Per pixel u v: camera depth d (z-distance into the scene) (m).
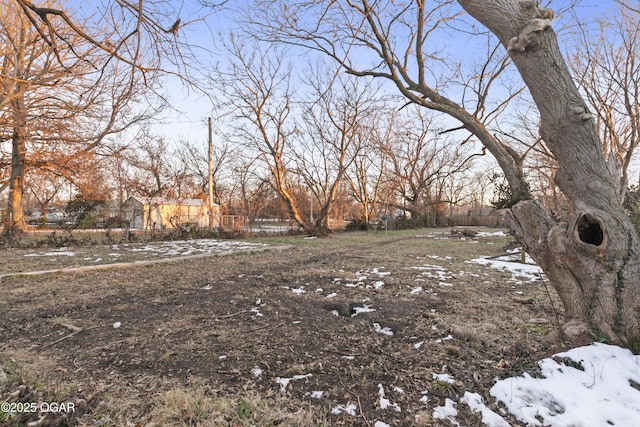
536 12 2.65
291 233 18.98
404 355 2.99
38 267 7.60
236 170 23.83
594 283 2.68
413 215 31.98
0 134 12.21
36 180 17.72
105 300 4.92
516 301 4.81
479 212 46.62
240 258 9.43
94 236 15.57
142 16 3.12
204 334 3.55
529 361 2.68
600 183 2.63
